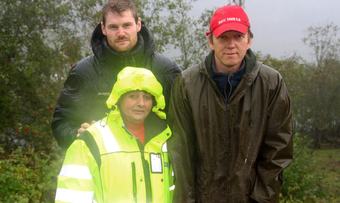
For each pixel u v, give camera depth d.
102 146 3.45
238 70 3.62
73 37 19.28
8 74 18.02
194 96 3.65
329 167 18.08
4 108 17.72
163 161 3.60
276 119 3.63
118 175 3.41
